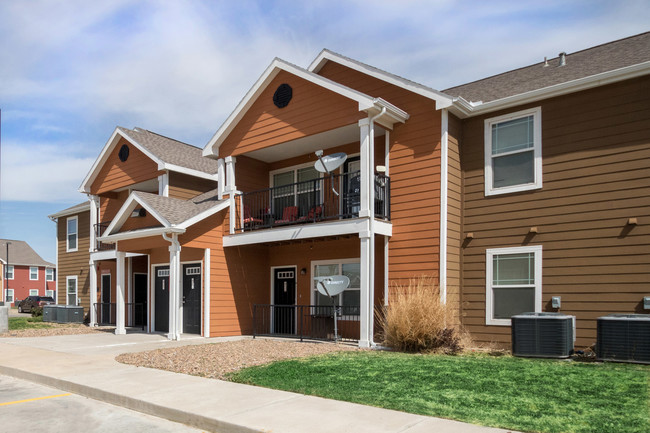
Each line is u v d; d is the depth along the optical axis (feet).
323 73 45.24
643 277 30.01
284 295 49.16
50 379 26.63
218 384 24.18
